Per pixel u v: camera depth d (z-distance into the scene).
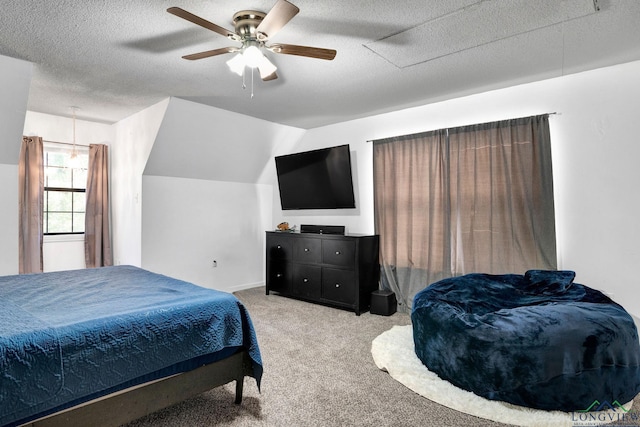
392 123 4.45
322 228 4.75
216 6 2.10
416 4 2.09
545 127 3.31
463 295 2.83
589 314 2.16
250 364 2.13
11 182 3.41
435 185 3.98
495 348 2.14
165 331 1.73
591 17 2.25
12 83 2.95
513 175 3.47
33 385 1.36
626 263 3.00
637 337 2.16
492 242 3.57
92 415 1.54
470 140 3.73
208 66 2.99
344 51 2.72
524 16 2.23
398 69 3.08
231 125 4.57
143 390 1.69
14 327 1.48
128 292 2.15
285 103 4.06
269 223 5.79
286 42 2.57
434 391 2.25
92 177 4.88
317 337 3.29
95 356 1.51
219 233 5.09
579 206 3.21
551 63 2.98
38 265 4.38
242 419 1.99
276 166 5.21
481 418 2.00
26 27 2.35
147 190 4.38
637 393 2.11
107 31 2.41
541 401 2.03
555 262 3.27
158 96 3.79
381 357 2.75
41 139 4.44
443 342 2.40
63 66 2.99
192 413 2.04
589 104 3.16
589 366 2.00
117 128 4.97
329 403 2.16
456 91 3.68
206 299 2.00
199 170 4.78
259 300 4.68
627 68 2.99
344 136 4.95
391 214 4.35
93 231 4.90
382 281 4.43
